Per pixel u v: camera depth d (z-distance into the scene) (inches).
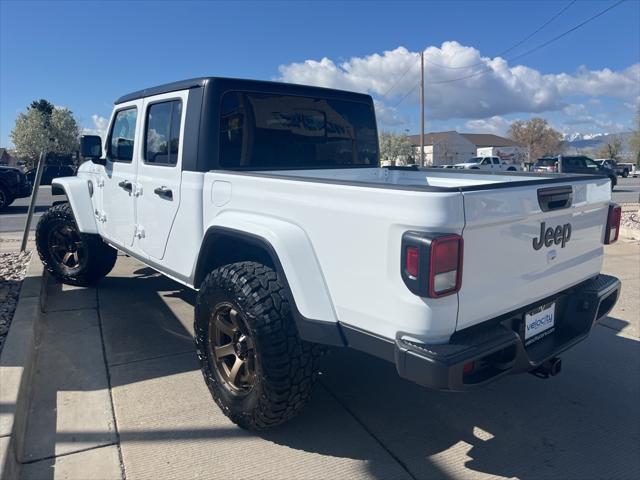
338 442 118.1
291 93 157.8
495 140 3941.9
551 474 108.0
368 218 95.3
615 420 129.1
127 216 175.8
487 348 92.4
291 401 111.6
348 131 177.9
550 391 143.6
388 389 143.1
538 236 107.7
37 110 2687.0
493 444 118.4
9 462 99.4
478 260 94.2
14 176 607.8
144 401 134.9
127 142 175.0
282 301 109.8
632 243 357.1
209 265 135.7
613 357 165.9
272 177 114.0
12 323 167.0
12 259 280.2
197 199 136.6
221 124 138.9
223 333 124.6
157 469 107.7
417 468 109.4
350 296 100.3
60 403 133.4
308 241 107.1
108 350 166.6
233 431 122.0
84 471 106.8
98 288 233.0
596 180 125.0
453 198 87.0
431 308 89.0
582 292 123.6
